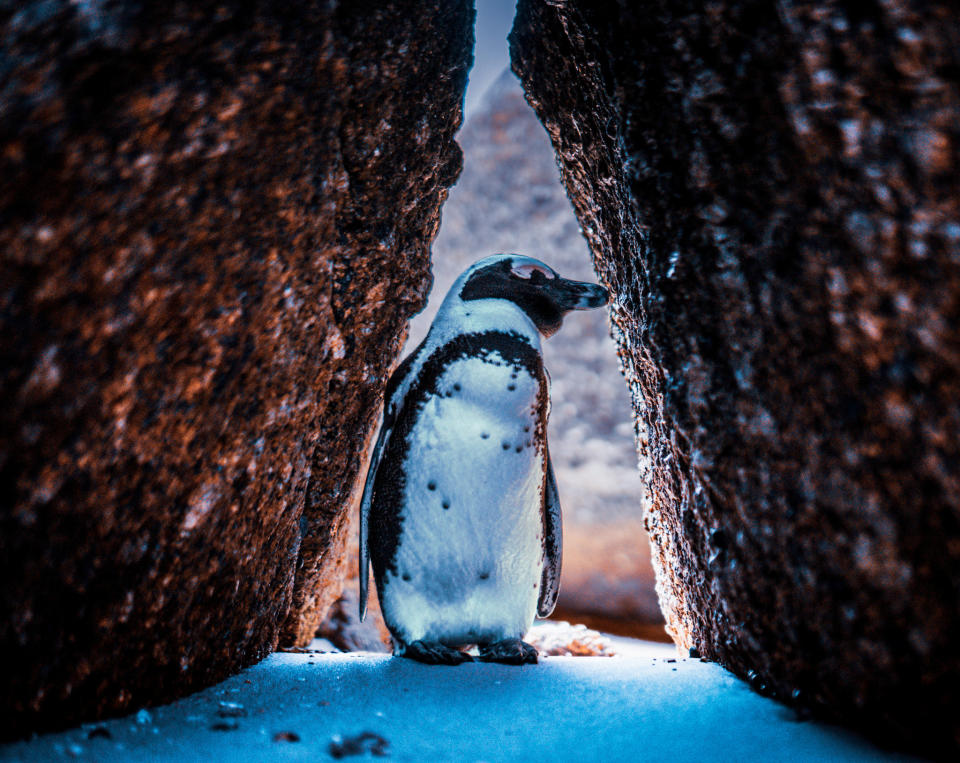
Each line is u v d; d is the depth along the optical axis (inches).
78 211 63.4
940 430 64.2
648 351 75.9
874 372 65.4
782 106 67.1
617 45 73.5
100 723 67.2
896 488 65.2
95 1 62.9
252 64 66.9
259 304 70.4
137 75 63.8
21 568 64.1
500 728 68.8
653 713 69.7
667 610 84.8
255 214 68.9
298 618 88.0
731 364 70.4
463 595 75.5
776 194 67.9
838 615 66.8
